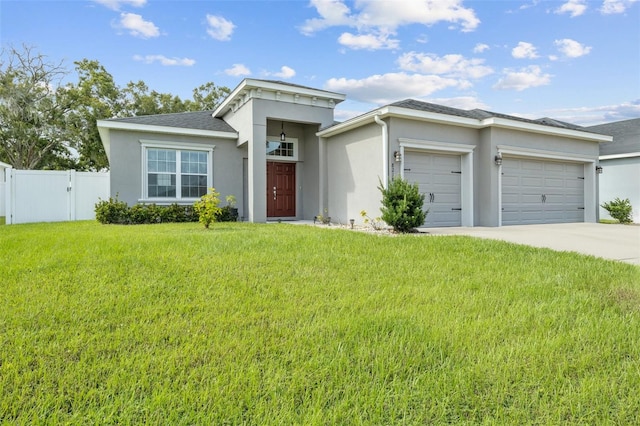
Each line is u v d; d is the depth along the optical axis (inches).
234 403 68.1
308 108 465.1
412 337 96.2
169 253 186.7
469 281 150.3
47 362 81.0
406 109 356.5
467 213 409.4
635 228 389.1
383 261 183.9
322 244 223.5
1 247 202.2
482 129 417.7
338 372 79.1
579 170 497.7
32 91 795.4
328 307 119.0
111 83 898.1
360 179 401.4
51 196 467.5
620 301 129.0
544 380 77.3
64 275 144.4
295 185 521.0
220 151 476.4
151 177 438.9
